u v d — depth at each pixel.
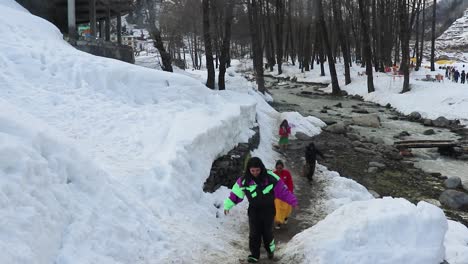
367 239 5.17
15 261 3.47
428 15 80.44
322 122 19.95
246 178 5.51
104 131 8.36
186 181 7.18
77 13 25.81
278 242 6.86
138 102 10.38
